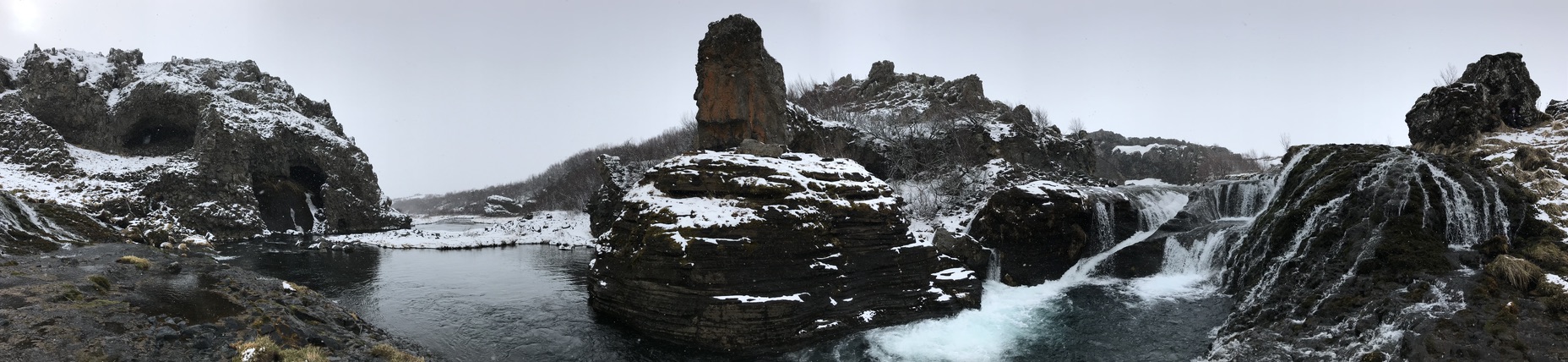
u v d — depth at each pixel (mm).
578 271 31766
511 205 101188
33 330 11648
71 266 17531
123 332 12219
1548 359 11992
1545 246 16109
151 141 53812
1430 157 21641
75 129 50500
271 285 18578
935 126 45688
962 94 59000
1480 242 17609
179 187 45281
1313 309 16234
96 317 12875
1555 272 15117
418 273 30641
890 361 16734
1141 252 25438
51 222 25547
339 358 13109
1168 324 18875
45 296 13711
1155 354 16641
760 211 18297
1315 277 17859
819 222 18656
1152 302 21062
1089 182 40438
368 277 29219
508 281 28391
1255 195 27172
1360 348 13727
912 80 68688
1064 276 25438
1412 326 13688
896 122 50156
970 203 33156
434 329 19469
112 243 24453
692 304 17250
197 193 45719
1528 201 18500
